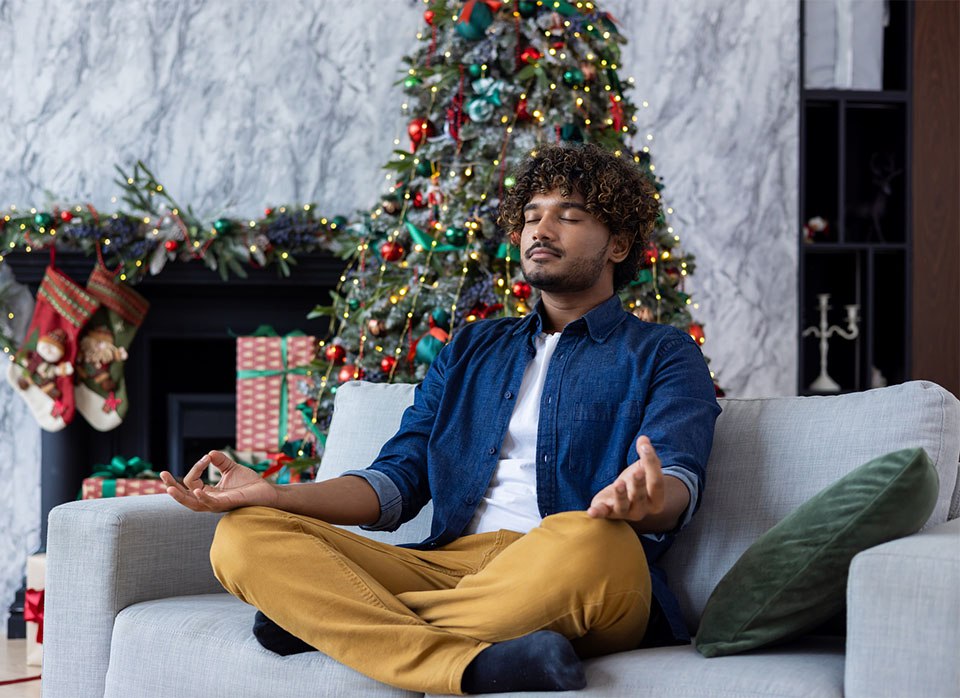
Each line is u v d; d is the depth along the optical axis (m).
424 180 2.58
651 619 1.39
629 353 1.56
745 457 1.58
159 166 3.46
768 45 3.55
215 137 3.47
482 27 2.43
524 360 1.65
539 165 1.68
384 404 1.91
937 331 3.49
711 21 3.55
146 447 3.45
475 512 1.58
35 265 3.24
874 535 1.18
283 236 3.22
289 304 3.48
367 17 3.51
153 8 3.47
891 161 3.62
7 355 3.38
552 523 1.29
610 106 2.59
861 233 3.71
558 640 1.17
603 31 2.59
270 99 3.49
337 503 1.50
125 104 3.46
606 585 1.22
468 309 2.41
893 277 3.65
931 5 3.50
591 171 1.64
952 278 3.49
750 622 1.25
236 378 3.48
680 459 1.39
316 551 1.32
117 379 3.28
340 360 2.60
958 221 3.49
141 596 1.62
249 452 3.07
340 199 3.49
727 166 3.55
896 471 1.18
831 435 1.52
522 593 1.24
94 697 1.57
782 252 3.56
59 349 3.16
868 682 1.08
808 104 3.60
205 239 3.19
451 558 1.48
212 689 1.39
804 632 1.28
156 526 1.65
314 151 3.49
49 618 1.61
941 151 3.50
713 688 1.13
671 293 2.61
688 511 1.38
